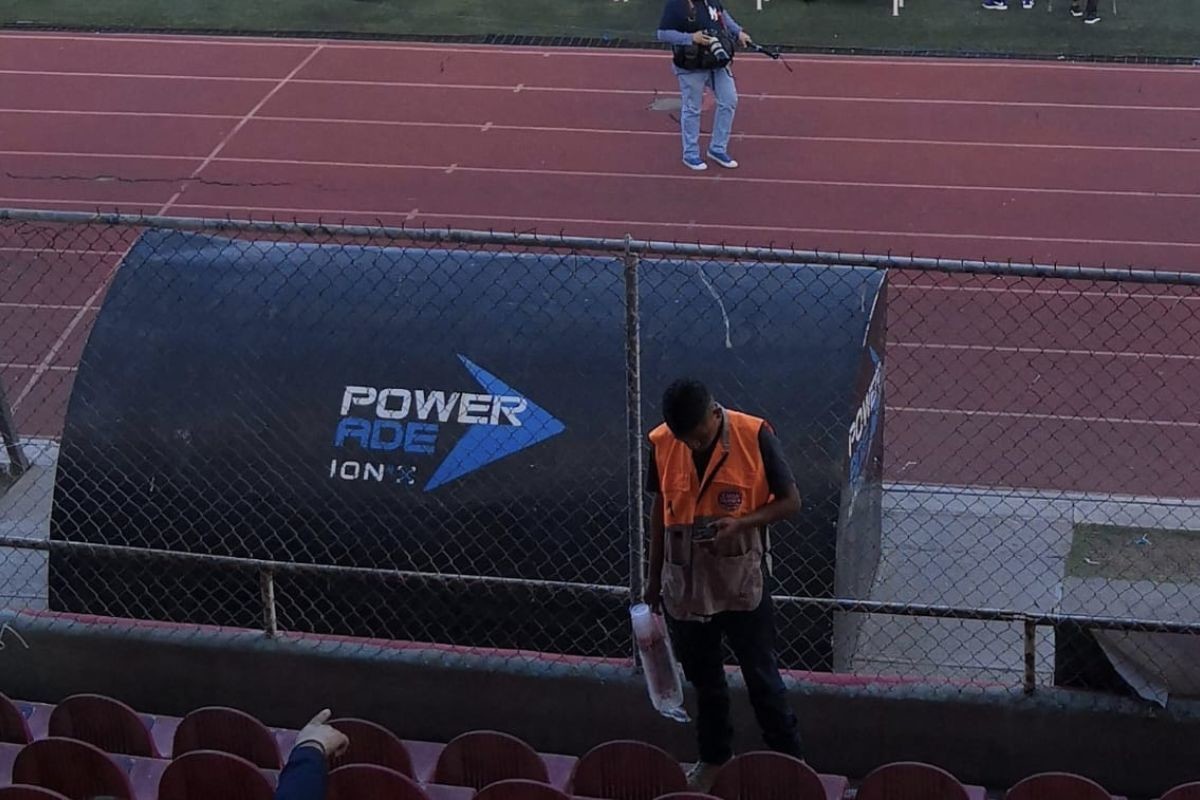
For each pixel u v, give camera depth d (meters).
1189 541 9.59
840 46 20.73
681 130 17.33
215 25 22.31
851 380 7.52
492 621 7.57
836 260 5.59
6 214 5.98
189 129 18.70
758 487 5.20
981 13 21.75
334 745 4.13
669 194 16.50
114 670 6.89
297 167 17.48
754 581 5.37
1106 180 16.59
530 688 6.52
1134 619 6.24
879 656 8.43
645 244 5.66
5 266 14.07
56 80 20.39
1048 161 17.12
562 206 16.28
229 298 8.12
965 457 10.98
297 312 8.02
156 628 6.85
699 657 5.64
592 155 17.56
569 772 6.06
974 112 18.56
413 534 7.57
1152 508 10.07
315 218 16.20
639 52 20.81
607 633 7.43
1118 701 6.14
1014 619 6.19
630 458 6.01
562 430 7.56
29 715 6.55
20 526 9.82
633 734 6.50
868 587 8.66
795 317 7.78
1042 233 15.38
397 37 21.64
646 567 7.45
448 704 6.62
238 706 6.83
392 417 7.69
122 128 18.75
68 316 13.17
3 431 10.35
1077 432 11.27
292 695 6.76
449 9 22.59
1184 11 21.66
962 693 6.26
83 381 7.95
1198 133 17.80
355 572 6.57
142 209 16.42
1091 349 12.50
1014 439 11.20
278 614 7.75
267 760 5.60
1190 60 20.06
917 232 15.48
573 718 6.53
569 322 7.86
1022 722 6.21
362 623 7.69
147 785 5.58
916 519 9.92
